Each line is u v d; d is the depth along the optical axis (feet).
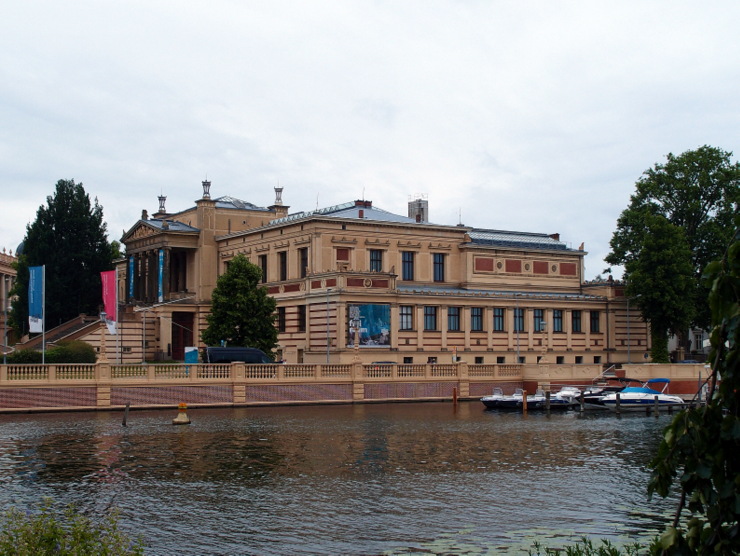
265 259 377.30
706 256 350.84
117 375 241.35
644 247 336.08
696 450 38.68
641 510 112.16
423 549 92.17
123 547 67.36
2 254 535.60
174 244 399.24
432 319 335.06
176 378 248.73
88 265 425.69
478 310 347.36
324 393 270.26
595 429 206.90
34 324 266.98
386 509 111.75
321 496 119.65
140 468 140.87
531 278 380.37
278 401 262.26
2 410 223.71
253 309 307.17
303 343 336.49
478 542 95.20
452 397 290.76
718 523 38.60
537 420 230.27
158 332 389.80
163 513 108.37
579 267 394.32
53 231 419.95
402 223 355.77
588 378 307.78
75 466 142.10
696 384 306.14
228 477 133.39
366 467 144.25
